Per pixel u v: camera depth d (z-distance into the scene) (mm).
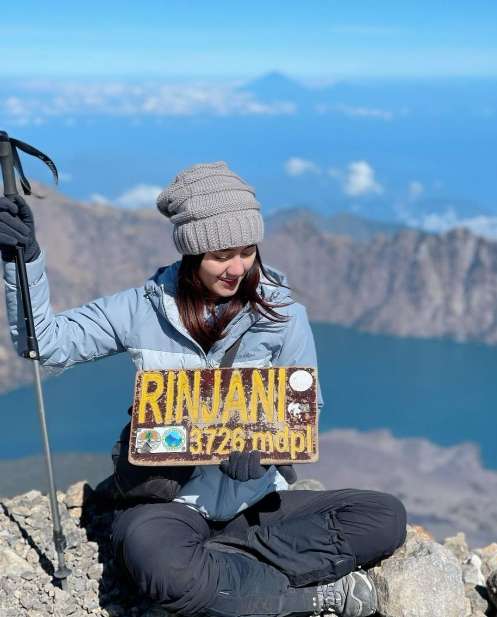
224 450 1865
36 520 2307
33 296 1866
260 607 1857
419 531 2609
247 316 1923
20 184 1846
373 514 1933
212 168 1861
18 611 1887
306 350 1994
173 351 1968
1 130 1804
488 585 2100
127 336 1974
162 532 1834
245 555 1964
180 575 1783
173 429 1884
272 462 1854
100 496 2477
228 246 1800
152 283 1954
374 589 1930
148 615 1940
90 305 2002
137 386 1932
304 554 1907
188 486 1968
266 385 1921
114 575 2111
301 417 1896
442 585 1919
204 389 1922
